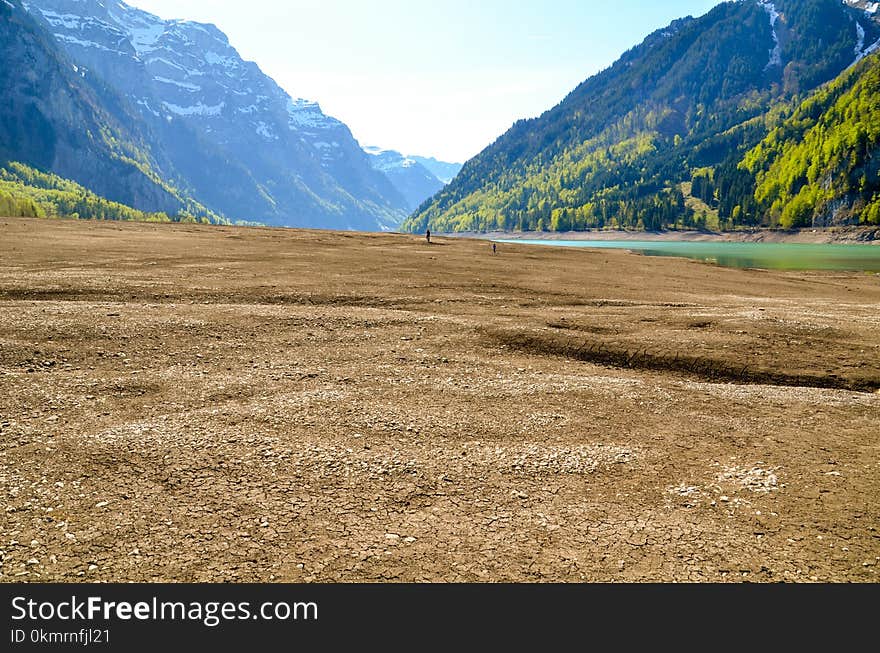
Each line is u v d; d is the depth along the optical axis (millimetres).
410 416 10977
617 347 17000
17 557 6312
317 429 10156
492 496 8000
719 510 7773
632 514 7617
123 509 7324
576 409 11727
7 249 38062
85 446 9070
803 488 8453
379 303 24234
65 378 12336
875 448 10078
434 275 35406
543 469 8883
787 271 58500
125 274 28562
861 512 7762
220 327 17562
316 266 36844
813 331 19266
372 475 8477
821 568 6527
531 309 24031
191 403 11266
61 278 26016
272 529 7004
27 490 7676
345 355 15438
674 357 16266
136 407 10930
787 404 12531
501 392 12672
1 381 11891
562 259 58219
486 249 68812
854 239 133750
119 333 16062
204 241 54531
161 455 8852
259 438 9641
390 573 6293
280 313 19906
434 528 7152
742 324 20062
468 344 17141
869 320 21922
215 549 6590
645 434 10508
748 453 9766
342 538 6879
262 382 12805
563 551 6746
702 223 191500
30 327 15969
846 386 14391
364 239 74250
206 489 7887
